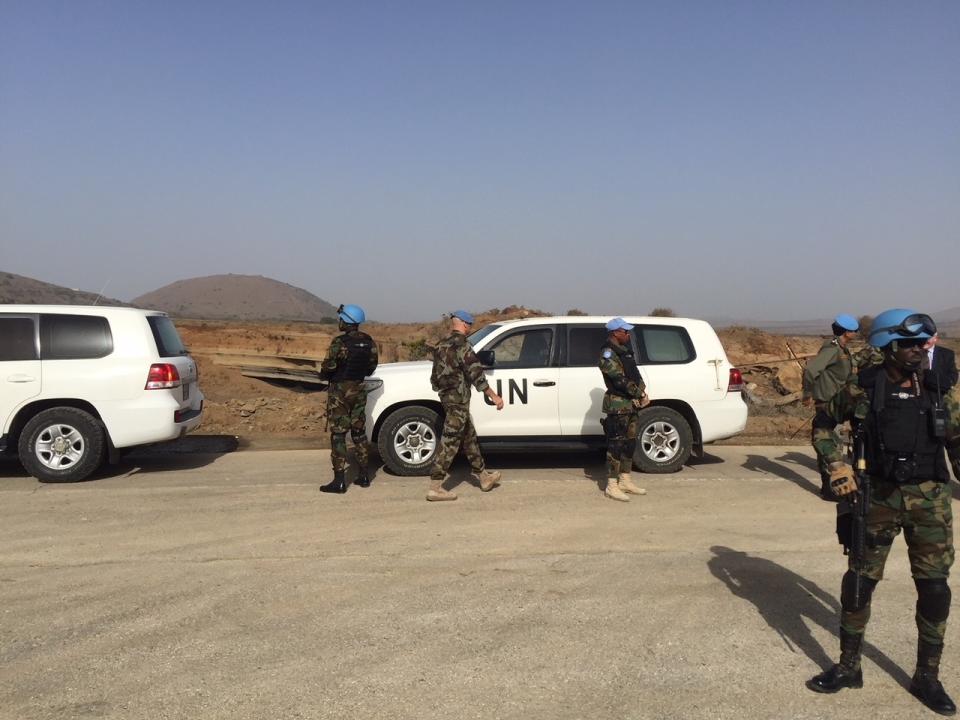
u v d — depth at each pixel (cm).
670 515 714
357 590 514
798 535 653
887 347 354
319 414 1345
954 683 391
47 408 850
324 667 402
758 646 432
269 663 406
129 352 854
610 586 526
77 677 390
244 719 351
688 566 569
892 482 356
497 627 455
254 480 848
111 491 791
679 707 365
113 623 458
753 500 775
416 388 869
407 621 463
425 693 376
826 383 694
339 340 780
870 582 372
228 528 661
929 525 357
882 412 354
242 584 525
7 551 595
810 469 939
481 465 795
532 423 883
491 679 390
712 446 1132
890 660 416
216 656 414
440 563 571
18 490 798
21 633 443
